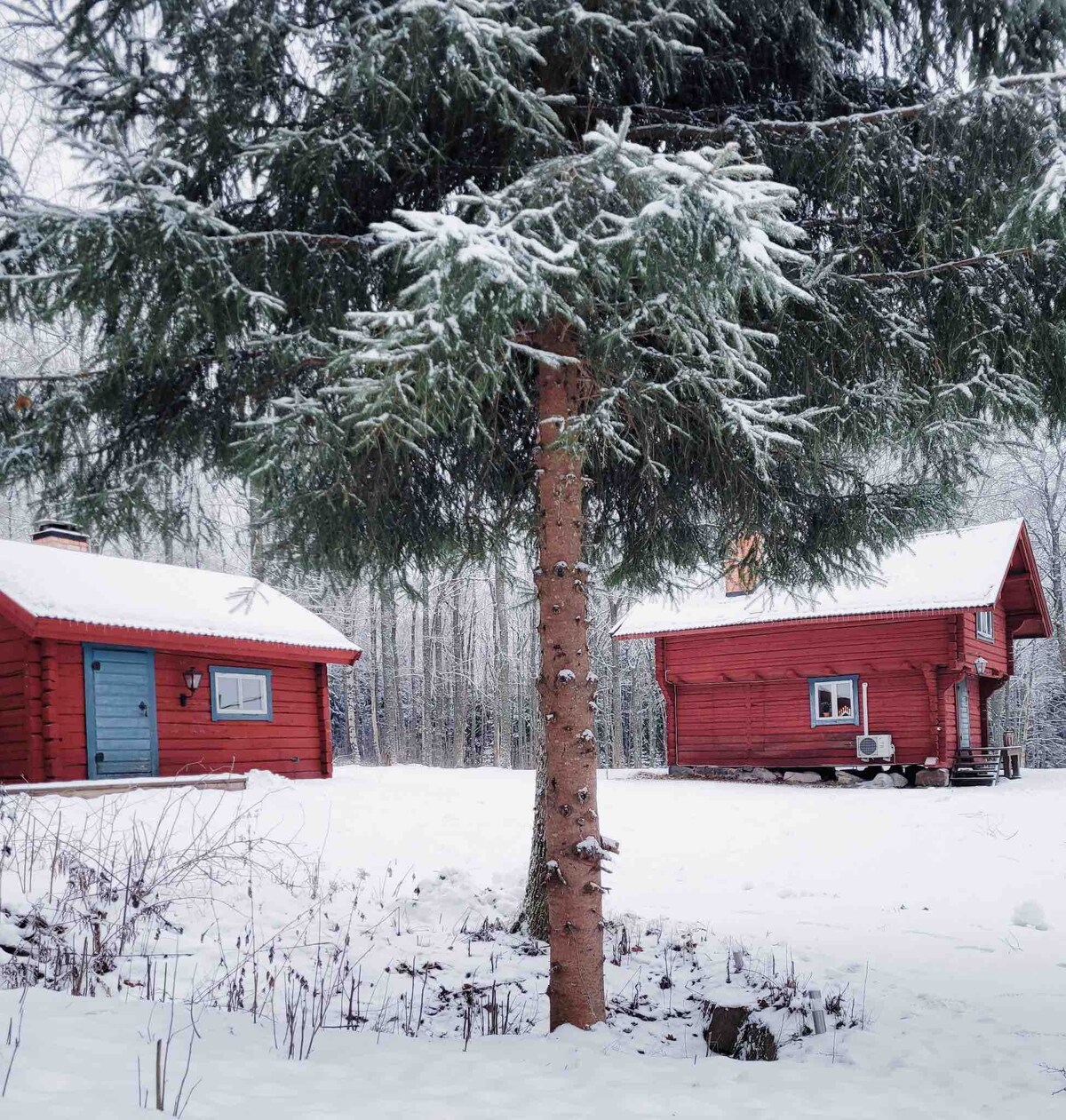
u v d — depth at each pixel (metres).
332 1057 4.38
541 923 7.52
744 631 22.78
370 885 9.33
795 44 5.52
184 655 15.93
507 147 5.28
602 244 3.98
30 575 14.41
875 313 5.74
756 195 3.68
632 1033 5.23
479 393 4.17
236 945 6.38
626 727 46.38
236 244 4.74
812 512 7.22
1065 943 8.09
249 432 5.34
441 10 3.94
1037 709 38.53
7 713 14.12
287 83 4.95
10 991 4.63
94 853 8.28
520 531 7.45
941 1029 5.49
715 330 4.47
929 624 20.48
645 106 5.50
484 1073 4.30
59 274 4.14
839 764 21.62
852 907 9.73
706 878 11.20
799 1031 5.32
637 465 6.86
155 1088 3.49
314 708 18.31
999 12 5.17
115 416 5.45
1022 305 5.43
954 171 5.32
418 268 3.72
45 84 4.20
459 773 21.09
